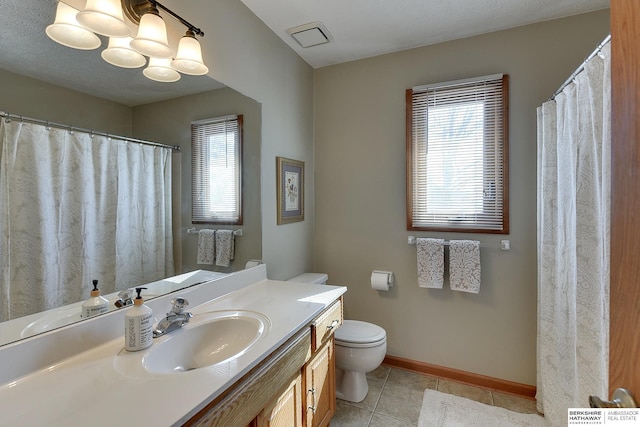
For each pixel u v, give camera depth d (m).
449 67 2.21
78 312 1.08
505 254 2.08
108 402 0.78
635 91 0.54
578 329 1.33
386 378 2.25
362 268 2.50
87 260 1.12
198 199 1.58
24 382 0.86
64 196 1.06
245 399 0.97
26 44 0.96
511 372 2.08
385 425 1.78
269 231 2.10
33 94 0.98
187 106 1.51
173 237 1.46
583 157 1.30
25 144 0.96
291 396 1.27
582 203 1.31
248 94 1.88
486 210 2.12
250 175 1.92
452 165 2.21
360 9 1.87
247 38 1.86
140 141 1.31
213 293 1.60
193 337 1.24
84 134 1.12
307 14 1.92
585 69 1.23
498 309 2.11
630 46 0.55
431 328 2.29
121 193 1.24
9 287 0.91
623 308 0.57
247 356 1.01
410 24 2.02
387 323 2.43
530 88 2.00
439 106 2.24
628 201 0.56
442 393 2.07
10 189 0.92
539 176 1.89
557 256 1.66
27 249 0.96
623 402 0.55
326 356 1.62
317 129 2.65
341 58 2.48
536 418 1.82
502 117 2.06
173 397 0.80
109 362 0.98
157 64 1.34
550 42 1.96
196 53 1.33
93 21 1.00
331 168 2.60
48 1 1.01
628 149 0.56
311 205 2.64
